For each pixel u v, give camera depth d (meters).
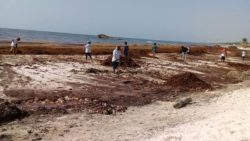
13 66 24.17
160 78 23.88
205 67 35.22
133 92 17.84
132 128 10.99
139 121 11.96
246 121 9.61
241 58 59.69
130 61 29.58
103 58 35.19
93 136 10.07
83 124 11.37
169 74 26.52
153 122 11.81
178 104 14.38
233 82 24.58
